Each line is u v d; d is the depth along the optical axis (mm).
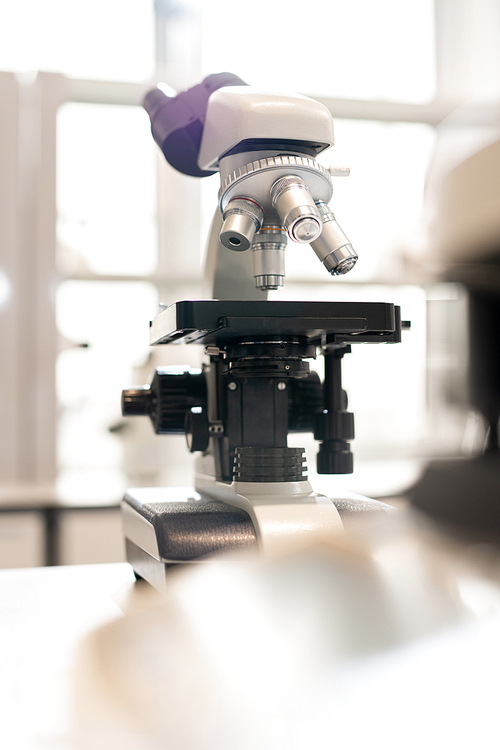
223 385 665
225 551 541
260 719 206
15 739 287
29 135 2062
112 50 2139
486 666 204
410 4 2332
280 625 223
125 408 705
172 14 2176
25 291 2047
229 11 2229
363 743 195
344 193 2281
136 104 2143
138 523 648
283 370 619
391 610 218
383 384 2264
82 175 2117
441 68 2346
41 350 2031
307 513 558
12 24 2064
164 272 2178
